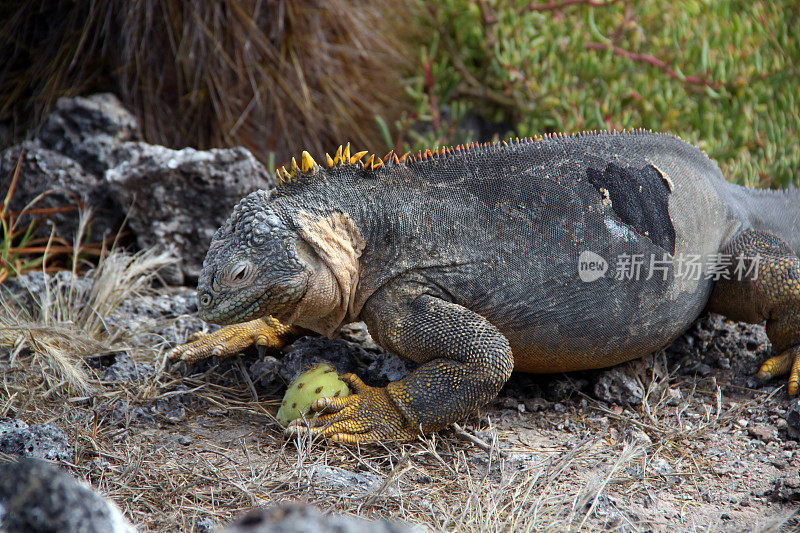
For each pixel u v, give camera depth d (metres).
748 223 8.04
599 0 12.59
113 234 10.11
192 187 9.78
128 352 7.85
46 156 10.09
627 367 7.72
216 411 7.13
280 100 11.69
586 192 7.01
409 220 6.80
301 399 6.73
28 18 11.35
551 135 7.46
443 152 7.06
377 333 6.95
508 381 7.74
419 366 7.16
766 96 12.09
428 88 12.86
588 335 7.06
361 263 6.83
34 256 9.82
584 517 5.68
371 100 12.68
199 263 9.96
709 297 7.98
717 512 5.86
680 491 6.15
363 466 6.38
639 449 6.55
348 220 6.71
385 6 12.88
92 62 11.19
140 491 5.90
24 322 8.13
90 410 6.90
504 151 7.09
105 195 10.04
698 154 7.84
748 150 11.65
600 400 7.47
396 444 6.57
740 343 8.40
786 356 7.72
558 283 6.91
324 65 12.07
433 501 5.90
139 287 9.20
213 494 5.88
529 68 12.48
